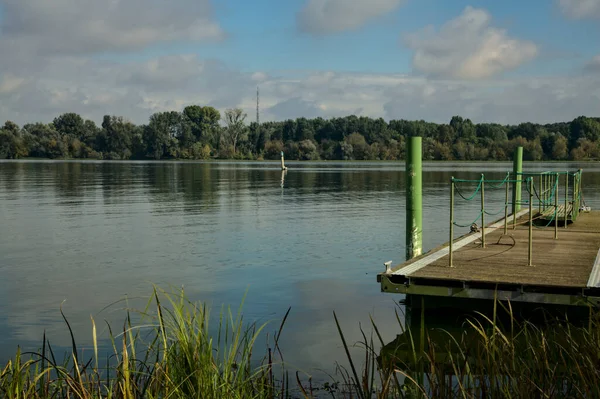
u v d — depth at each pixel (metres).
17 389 3.68
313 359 6.47
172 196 29.67
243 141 120.19
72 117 127.56
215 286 10.17
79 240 15.28
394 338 7.30
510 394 4.09
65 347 6.84
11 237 15.77
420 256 10.00
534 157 103.44
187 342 4.03
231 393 3.93
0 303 8.95
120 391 3.97
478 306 8.44
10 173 55.41
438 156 106.88
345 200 27.59
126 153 117.06
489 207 24.53
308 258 12.86
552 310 8.06
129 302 8.98
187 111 124.25
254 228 17.64
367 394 4.10
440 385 4.22
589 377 4.12
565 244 11.30
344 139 115.62
